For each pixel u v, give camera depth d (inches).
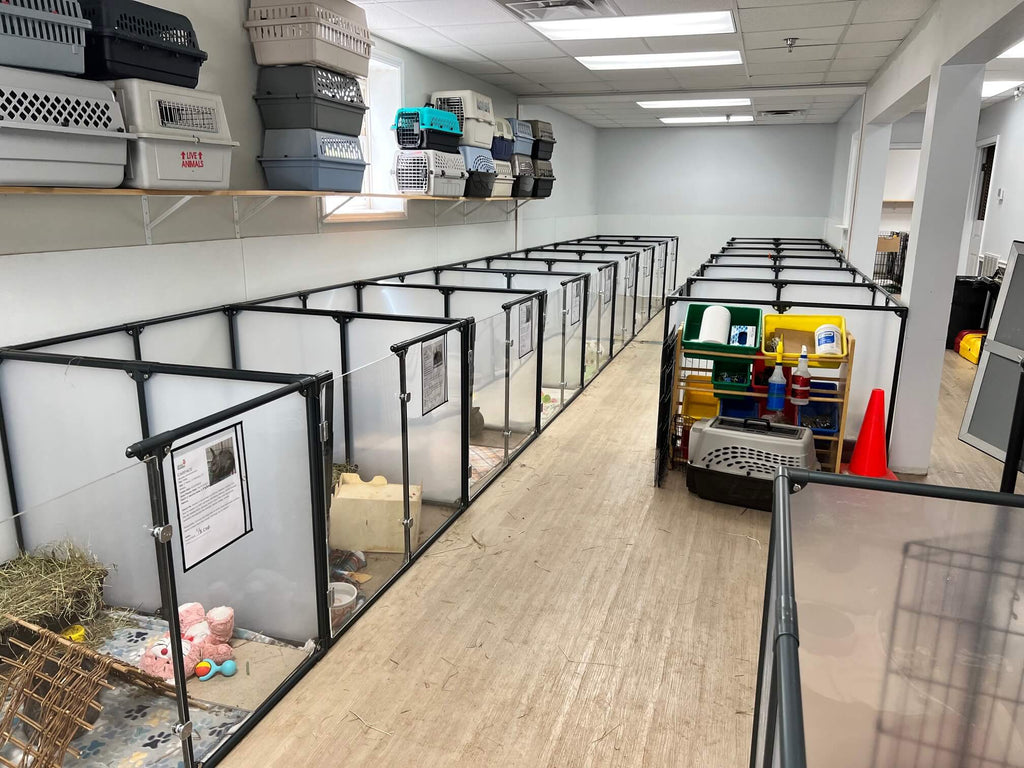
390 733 80.0
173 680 78.3
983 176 342.3
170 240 128.6
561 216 386.6
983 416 109.3
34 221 104.1
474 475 152.9
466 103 216.5
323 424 88.8
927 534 60.1
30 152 85.7
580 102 308.8
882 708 67.1
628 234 459.8
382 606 105.3
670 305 153.7
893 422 157.1
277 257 157.5
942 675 64.7
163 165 105.0
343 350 134.7
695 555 120.6
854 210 288.7
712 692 87.0
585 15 173.8
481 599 107.3
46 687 73.1
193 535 71.7
